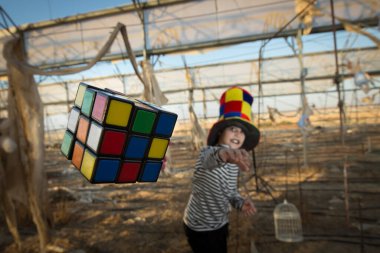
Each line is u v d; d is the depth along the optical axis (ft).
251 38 23.35
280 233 13.51
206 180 5.43
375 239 12.50
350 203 17.61
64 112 60.85
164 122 1.98
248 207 5.91
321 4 21.29
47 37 25.86
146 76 21.79
